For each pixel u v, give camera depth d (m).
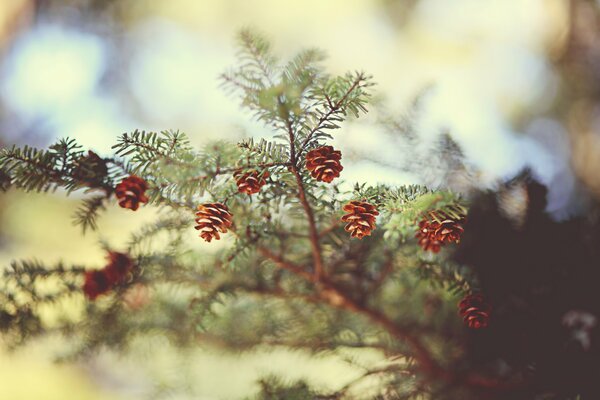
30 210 1.23
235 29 0.48
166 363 0.64
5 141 1.70
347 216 0.44
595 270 0.54
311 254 0.54
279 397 0.52
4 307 0.54
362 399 0.53
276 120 0.44
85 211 0.48
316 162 0.43
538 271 0.55
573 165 0.98
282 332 0.61
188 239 0.55
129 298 0.57
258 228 0.50
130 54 1.88
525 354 0.53
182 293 0.61
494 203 0.57
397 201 0.46
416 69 1.65
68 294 0.55
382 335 0.59
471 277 0.53
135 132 0.46
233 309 0.62
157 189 0.47
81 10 1.84
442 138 0.57
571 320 0.54
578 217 0.57
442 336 0.58
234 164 0.46
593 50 1.15
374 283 0.56
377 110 0.58
